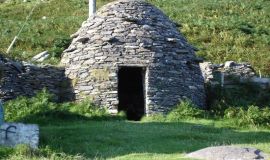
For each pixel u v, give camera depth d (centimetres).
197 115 2350
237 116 2331
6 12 5131
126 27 2528
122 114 2362
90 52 2495
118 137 1877
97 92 2416
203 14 4844
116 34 2508
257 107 2370
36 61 3062
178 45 2561
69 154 1622
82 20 4591
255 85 2761
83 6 5250
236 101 2595
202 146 1777
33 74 2459
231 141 1881
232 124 2239
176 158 1478
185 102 2402
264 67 3559
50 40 3844
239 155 1436
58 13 5066
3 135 1670
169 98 2430
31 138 1677
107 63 2452
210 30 4322
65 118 2209
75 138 1841
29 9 5200
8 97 2388
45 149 1633
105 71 2439
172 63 2500
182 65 2528
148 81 2427
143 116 2428
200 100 2561
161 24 2580
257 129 2192
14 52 3450
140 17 2566
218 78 2783
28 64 2486
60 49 3566
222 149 1481
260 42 4112
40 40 3862
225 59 3650
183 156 1526
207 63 2875
